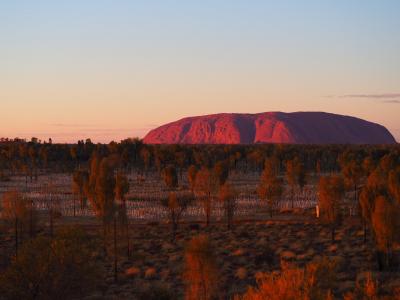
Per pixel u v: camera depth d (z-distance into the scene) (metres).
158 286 41.25
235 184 147.50
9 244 67.75
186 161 187.00
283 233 76.69
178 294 41.97
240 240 71.44
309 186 142.75
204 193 92.75
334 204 68.12
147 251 65.38
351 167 109.19
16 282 30.75
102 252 60.91
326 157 188.75
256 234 76.69
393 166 104.69
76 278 32.06
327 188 68.44
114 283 48.72
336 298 36.34
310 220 89.19
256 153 184.88
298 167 108.69
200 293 34.84
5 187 138.00
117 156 170.50
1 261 52.59
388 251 50.19
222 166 112.06
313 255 58.44
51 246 32.38
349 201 108.19
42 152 192.75
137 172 183.38
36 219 66.19
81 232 42.62
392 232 48.66
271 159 151.75
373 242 61.75
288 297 22.45
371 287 28.33
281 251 61.56
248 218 92.75
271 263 55.22
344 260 53.91
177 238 74.31
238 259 57.56
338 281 42.47
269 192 92.25
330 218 68.19
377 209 49.72
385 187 59.00
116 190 63.78
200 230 81.12
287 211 98.75
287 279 23.48
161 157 168.12
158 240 72.75
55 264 31.48
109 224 57.69
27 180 158.12
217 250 62.62
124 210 58.56
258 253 61.22
